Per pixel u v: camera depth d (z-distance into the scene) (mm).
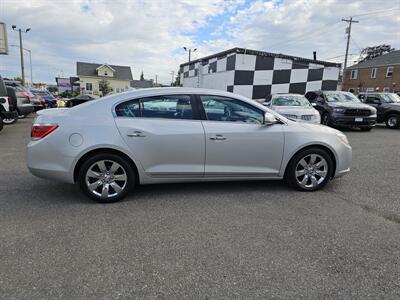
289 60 16172
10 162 5789
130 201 3850
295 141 4113
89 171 3697
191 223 3238
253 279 2303
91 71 58688
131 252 2656
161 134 3756
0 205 3670
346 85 43750
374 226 3199
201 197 4008
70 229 3062
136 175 3883
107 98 3857
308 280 2297
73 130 3621
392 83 37781
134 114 3807
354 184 4637
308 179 4270
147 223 3227
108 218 3340
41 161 3645
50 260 2512
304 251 2699
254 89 15781
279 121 4125
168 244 2799
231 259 2564
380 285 2242
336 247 2770
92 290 2154
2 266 2418
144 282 2254
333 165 4328
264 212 3543
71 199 3898
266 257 2600
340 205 3775
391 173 5281
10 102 9789
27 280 2250
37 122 3701
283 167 4164
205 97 3971
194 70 19531
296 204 3795
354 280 2299
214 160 3941
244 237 2943
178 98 3908
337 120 10812
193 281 2273
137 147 3721
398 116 12305
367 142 8734
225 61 15875
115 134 3666
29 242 2795
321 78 17031
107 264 2471
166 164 3846
